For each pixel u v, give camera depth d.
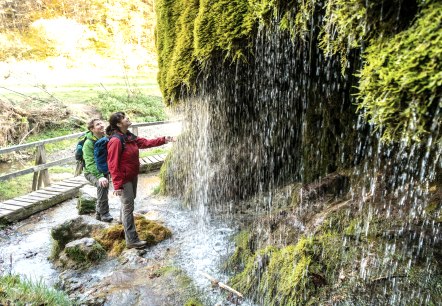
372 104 1.58
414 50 1.34
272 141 4.84
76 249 4.12
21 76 17.61
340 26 1.78
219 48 3.16
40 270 4.21
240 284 3.34
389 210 2.91
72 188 6.98
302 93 4.13
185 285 3.45
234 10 2.86
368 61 1.59
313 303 2.66
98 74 23.16
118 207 6.02
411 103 1.39
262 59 3.45
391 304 2.42
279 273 3.03
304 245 3.03
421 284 2.42
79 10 28.67
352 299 2.55
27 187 8.84
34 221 5.90
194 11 3.50
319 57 3.54
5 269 4.25
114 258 4.16
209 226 4.81
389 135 1.61
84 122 15.22
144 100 18.88
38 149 7.25
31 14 27.19
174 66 3.89
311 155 4.25
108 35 27.05
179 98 4.34
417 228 2.69
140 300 3.27
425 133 1.47
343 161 3.89
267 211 4.45
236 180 5.24
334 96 3.81
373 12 1.52
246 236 3.98
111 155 3.94
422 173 2.72
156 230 4.63
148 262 3.98
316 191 3.81
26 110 13.95
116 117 3.95
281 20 2.40
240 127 5.05
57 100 15.71
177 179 6.22
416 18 1.42
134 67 21.17
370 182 3.27
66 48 23.80
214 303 3.18
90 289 3.57
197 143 5.63
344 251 2.86
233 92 4.42
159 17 4.46
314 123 4.14
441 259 2.49
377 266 2.64
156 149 11.90
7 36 22.56
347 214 3.14
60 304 3.13
